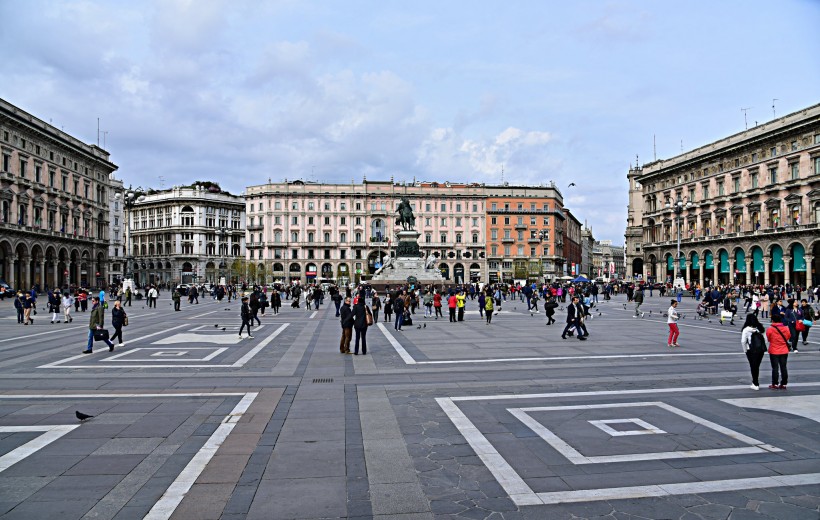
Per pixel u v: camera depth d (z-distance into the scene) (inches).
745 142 3090.6
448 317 1493.6
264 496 279.1
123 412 441.4
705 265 3481.8
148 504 270.2
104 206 4015.8
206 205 5915.4
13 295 2588.6
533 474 309.6
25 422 411.8
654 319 1421.0
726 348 825.5
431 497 279.1
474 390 523.2
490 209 5108.3
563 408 452.1
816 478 303.1
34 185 3061.0
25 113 2989.7
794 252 2817.4
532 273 4645.7
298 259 4918.8
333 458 334.3
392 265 2800.2
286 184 4963.1
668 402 471.8
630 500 275.7
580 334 935.7
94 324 772.0
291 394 507.5
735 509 265.6
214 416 429.4
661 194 3973.9
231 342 909.2
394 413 438.3
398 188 5059.1
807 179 2709.2
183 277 5403.5
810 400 478.3
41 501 273.0
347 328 763.4
